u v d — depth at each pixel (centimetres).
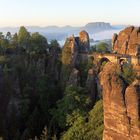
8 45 18300
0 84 15938
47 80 16875
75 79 16488
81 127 13238
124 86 9150
